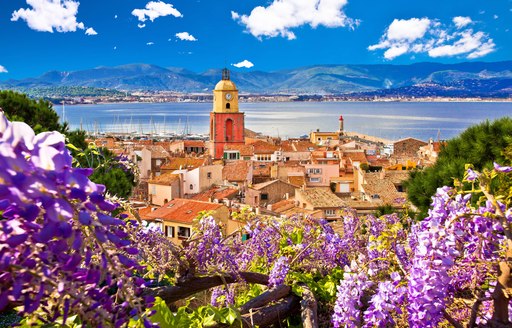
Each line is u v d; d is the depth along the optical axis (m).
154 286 4.47
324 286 5.37
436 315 3.25
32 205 1.82
